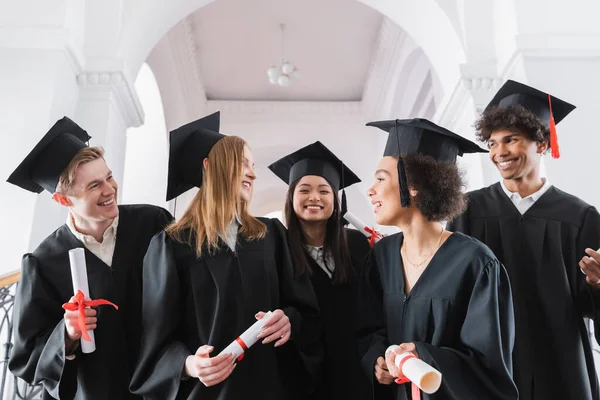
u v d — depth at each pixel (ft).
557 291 7.57
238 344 5.80
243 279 6.64
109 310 7.29
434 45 18.30
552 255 7.79
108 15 16.61
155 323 6.32
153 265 6.72
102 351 7.09
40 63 14.48
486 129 8.37
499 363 5.47
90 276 7.36
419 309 6.18
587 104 14.01
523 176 8.22
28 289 7.16
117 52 16.46
